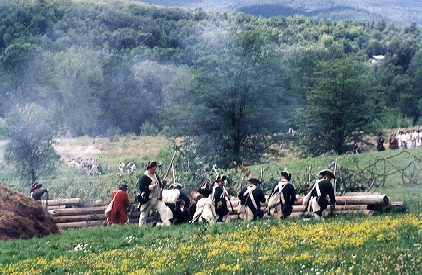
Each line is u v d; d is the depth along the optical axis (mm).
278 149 76625
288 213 22500
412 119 125938
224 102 67625
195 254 15438
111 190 39344
